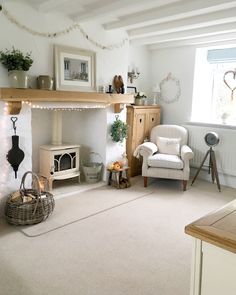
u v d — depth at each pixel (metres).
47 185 3.80
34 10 3.18
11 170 3.19
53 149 3.81
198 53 4.76
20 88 2.97
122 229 2.91
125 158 4.51
